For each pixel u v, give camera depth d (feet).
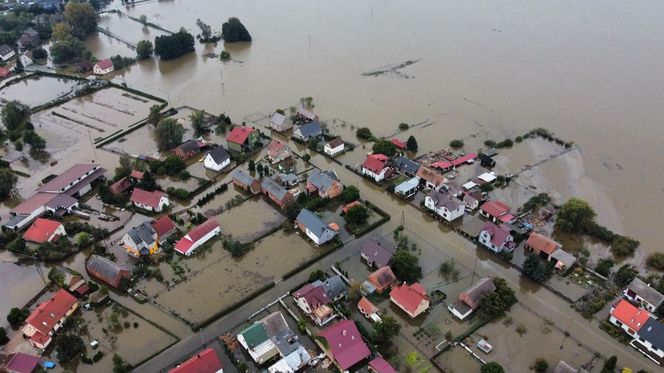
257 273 282.15
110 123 449.48
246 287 272.51
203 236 301.22
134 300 267.80
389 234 308.40
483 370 216.33
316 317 248.52
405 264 269.03
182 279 279.28
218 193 349.41
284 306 258.57
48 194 340.80
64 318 253.24
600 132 411.54
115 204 339.36
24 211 325.83
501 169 368.89
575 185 351.67
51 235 306.55
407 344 239.71
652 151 385.50
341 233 310.24
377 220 319.68
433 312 256.11
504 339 241.55
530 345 238.07
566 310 256.52
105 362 234.58
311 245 301.43
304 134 401.49
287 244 303.07
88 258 293.43
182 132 407.85
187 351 237.45
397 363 229.25
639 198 338.34
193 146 392.27
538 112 444.14
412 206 333.62
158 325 251.60
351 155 387.34
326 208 331.98
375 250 280.92
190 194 345.72
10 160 397.39
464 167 370.32
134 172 359.46
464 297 253.03
